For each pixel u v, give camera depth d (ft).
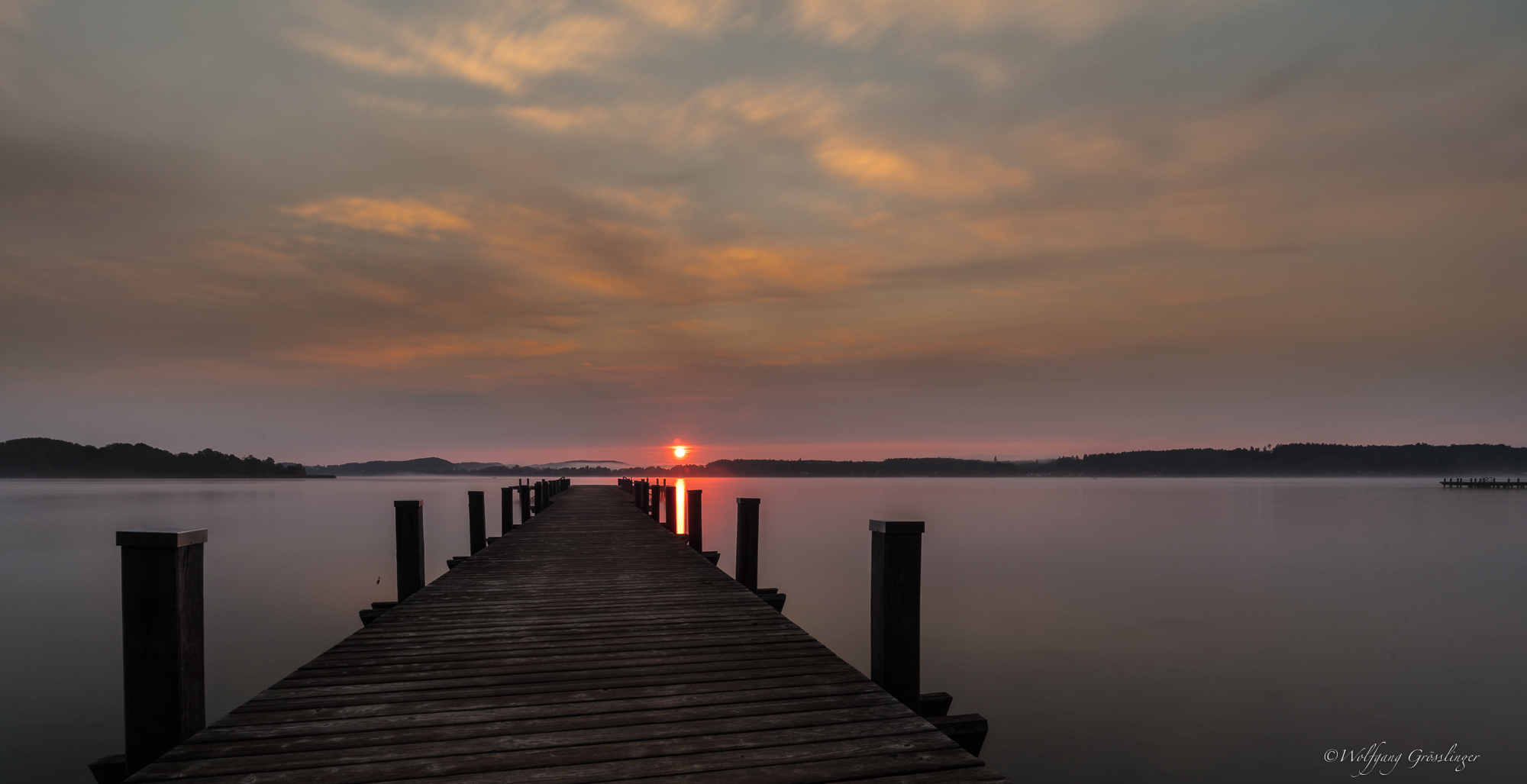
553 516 50.67
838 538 110.93
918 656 11.71
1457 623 52.42
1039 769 25.98
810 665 12.97
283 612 50.70
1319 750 27.91
